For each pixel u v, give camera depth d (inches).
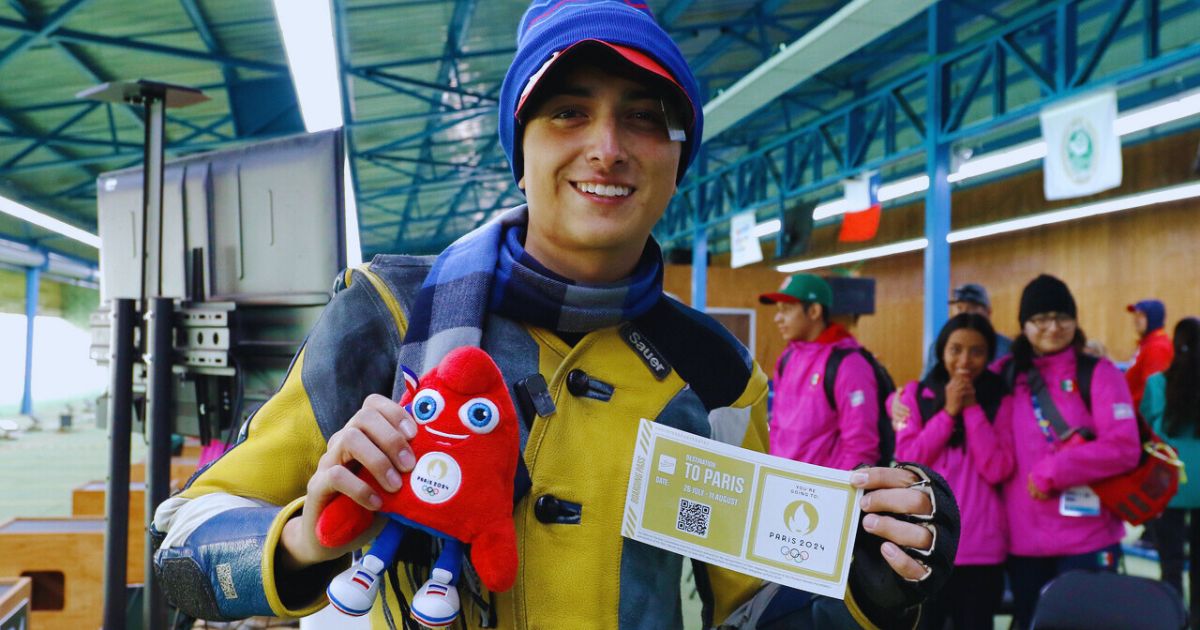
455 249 31.9
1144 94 363.6
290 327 76.6
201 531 26.1
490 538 23.1
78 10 251.4
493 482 23.5
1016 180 465.1
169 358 78.8
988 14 315.6
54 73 305.1
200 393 83.0
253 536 25.0
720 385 33.0
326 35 189.2
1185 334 143.0
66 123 372.8
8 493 353.7
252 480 28.3
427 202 684.7
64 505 323.9
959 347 104.0
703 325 34.1
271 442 28.7
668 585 30.2
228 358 77.2
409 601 26.7
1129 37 325.4
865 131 402.0
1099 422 97.7
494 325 29.9
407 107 398.6
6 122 359.3
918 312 586.2
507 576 23.1
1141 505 97.3
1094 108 227.9
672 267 399.9
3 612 65.2
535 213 30.2
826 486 28.8
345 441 22.7
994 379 105.8
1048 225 482.9
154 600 78.4
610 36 27.7
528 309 29.8
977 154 451.5
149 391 78.8
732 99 295.4
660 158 29.2
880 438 121.7
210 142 385.7
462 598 26.9
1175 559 159.0
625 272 32.1
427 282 31.0
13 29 247.4
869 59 395.5
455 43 318.0
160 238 81.0
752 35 374.9
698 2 323.6
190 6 252.5
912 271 593.3
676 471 28.9
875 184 391.5
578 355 30.1
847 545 28.3
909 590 28.1
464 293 29.3
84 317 1111.0
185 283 81.6
